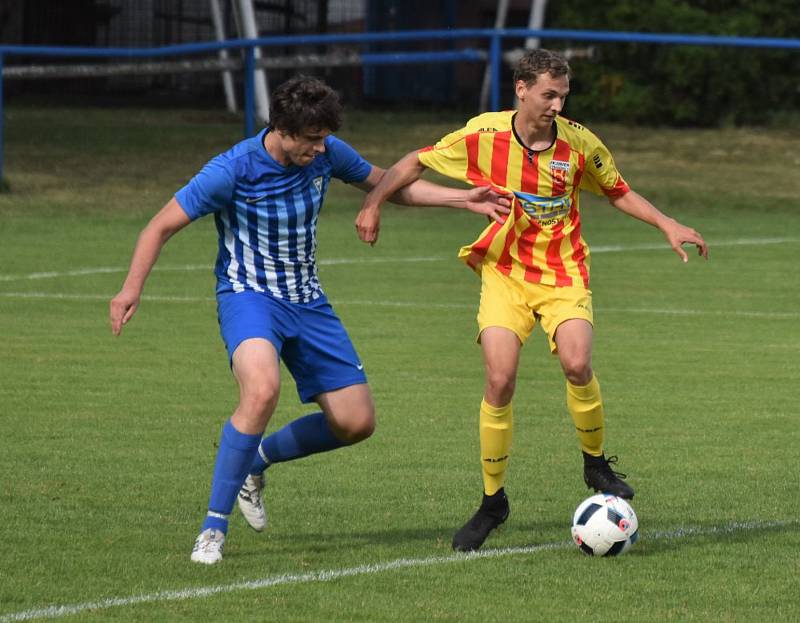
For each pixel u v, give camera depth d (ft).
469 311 128.26
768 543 60.54
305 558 57.98
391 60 238.68
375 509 66.28
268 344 56.95
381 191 62.28
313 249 59.31
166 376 98.32
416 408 89.10
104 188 209.56
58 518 63.57
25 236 169.68
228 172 56.75
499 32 208.64
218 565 56.59
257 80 280.72
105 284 138.92
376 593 53.11
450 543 60.49
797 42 206.49
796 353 109.91
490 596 52.90
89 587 53.42
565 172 61.72
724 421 86.22
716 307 132.16
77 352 106.52
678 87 309.01
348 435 59.77
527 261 62.08
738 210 205.77
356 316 124.67
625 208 64.59
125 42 350.43
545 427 84.33
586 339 61.11
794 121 312.50
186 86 354.54
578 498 68.49
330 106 54.85
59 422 83.97
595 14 314.55
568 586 54.29
